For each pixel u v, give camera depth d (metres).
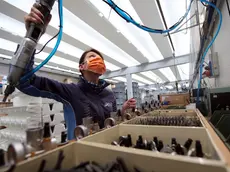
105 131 0.59
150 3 2.16
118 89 5.57
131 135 0.68
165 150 0.48
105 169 0.33
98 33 3.01
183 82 9.80
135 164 0.34
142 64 5.40
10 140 1.76
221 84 1.51
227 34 1.30
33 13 0.63
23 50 0.59
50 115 1.92
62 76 5.68
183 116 0.94
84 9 2.22
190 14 2.27
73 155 0.42
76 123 0.98
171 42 3.29
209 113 1.24
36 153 0.35
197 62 2.33
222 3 1.31
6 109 1.79
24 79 0.71
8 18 2.35
